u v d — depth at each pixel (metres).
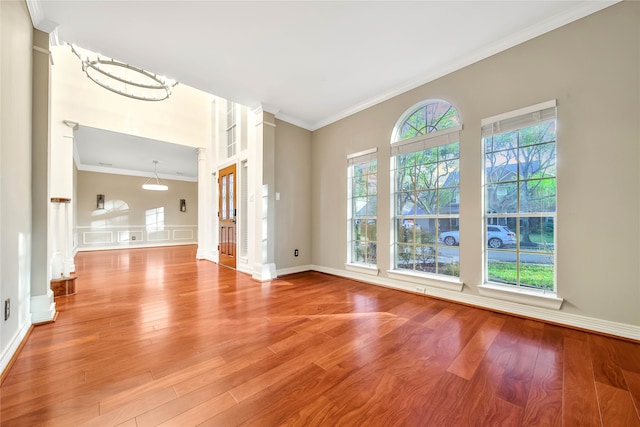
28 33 1.98
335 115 4.14
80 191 7.26
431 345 1.83
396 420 1.15
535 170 2.35
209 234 5.74
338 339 1.93
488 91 2.56
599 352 1.72
